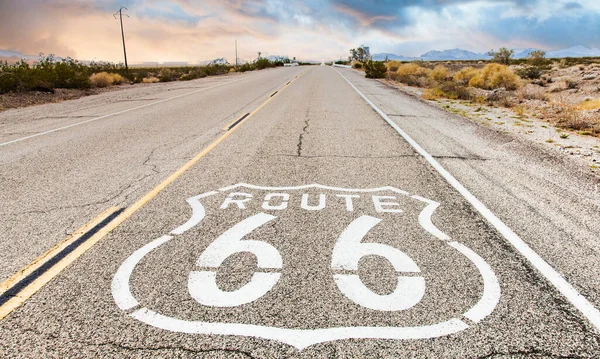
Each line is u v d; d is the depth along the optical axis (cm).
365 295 230
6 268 266
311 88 1878
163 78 3052
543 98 1500
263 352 186
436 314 213
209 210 364
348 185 437
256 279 248
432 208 369
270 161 545
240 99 1399
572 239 306
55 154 606
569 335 197
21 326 205
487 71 2281
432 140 686
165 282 245
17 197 412
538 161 545
